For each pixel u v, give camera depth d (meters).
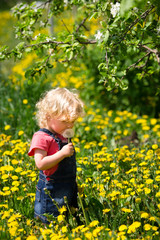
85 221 2.41
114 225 2.33
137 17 2.43
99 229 2.11
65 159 2.41
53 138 2.41
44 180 2.45
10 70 8.22
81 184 3.06
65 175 2.42
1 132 4.82
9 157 3.51
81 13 3.63
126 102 5.98
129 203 2.53
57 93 2.46
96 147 4.01
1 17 13.43
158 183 2.94
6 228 2.35
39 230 2.35
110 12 2.58
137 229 2.29
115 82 2.60
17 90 6.14
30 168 3.35
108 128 5.31
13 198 2.82
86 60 6.18
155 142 4.62
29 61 7.28
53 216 2.38
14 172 3.26
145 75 3.34
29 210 2.71
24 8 3.35
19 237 2.20
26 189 2.97
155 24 2.76
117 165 3.32
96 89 6.26
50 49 3.02
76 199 2.58
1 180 3.15
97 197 2.81
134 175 3.00
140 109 6.08
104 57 2.64
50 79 7.13
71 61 3.42
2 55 2.97
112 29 2.41
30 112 5.39
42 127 2.52
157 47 2.85
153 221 2.31
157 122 5.66
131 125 5.39
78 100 2.52
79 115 2.45
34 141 2.39
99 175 3.11
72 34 2.83
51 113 2.38
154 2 2.34
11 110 5.64
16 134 4.59
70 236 2.19
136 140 4.75
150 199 2.64
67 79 6.89
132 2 1.75
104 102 6.29
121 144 4.75
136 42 2.63
